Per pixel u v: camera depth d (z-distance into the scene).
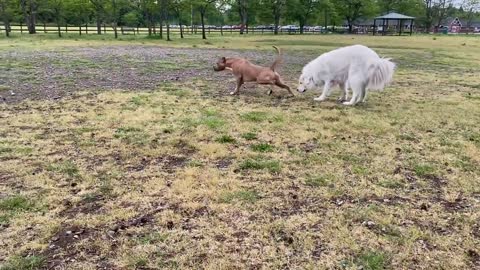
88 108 7.36
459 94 9.62
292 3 55.66
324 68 8.12
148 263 2.88
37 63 13.88
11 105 7.48
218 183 4.24
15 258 2.90
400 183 4.37
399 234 3.31
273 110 7.47
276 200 3.90
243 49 23.12
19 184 4.14
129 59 15.94
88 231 3.29
